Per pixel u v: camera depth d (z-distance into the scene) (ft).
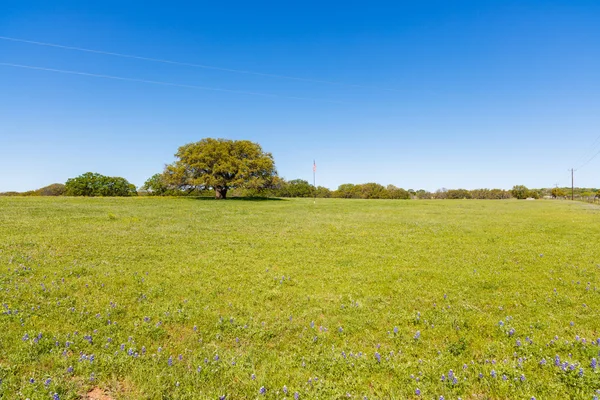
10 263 39.42
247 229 75.97
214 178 195.62
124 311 27.78
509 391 17.83
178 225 80.12
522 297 32.04
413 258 48.14
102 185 319.68
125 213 105.40
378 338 24.31
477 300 31.42
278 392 17.67
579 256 48.70
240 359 21.09
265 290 33.83
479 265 44.14
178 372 19.42
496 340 23.82
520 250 53.31
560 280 36.91
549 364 20.02
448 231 75.00
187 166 196.54
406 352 22.30
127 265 41.52
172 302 30.01
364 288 34.94
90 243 53.62
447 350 22.40
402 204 191.62
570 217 109.50
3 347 21.06
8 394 16.66
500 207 168.45
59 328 24.18
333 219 102.27
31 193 315.99
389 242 60.80
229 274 39.14
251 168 202.28
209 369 19.74
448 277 38.55
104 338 22.91
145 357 20.71
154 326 24.95
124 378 18.81
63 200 155.74
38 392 16.69
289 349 22.80
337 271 41.19
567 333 24.72
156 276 37.47
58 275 36.06
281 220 97.45
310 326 25.80
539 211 139.54
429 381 18.80
